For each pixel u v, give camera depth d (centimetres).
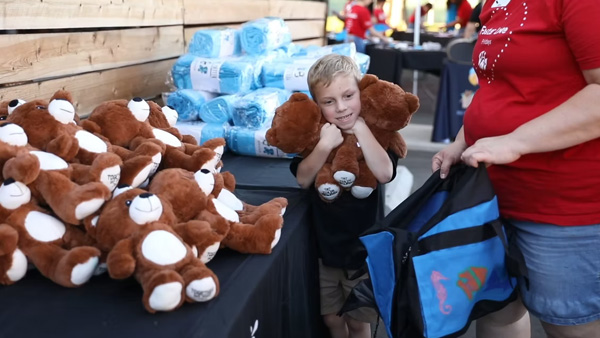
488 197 115
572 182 115
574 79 111
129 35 211
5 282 101
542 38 111
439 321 112
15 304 96
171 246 96
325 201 155
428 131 555
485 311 123
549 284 121
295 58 248
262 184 172
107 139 122
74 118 125
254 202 157
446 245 112
